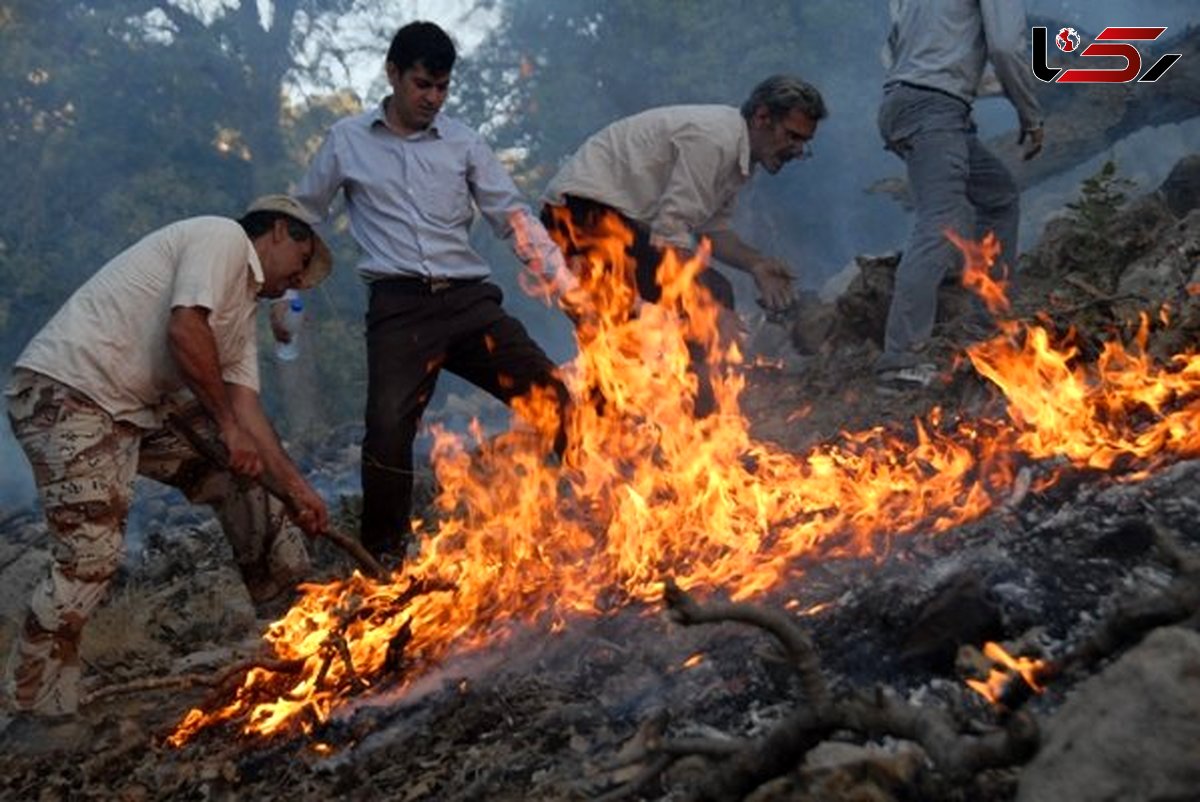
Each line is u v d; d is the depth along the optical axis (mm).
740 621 2406
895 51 6520
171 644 5199
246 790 3453
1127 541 3135
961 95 6262
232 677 4000
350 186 5223
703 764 2770
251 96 24953
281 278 4383
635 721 3125
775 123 5672
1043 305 6305
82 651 4965
